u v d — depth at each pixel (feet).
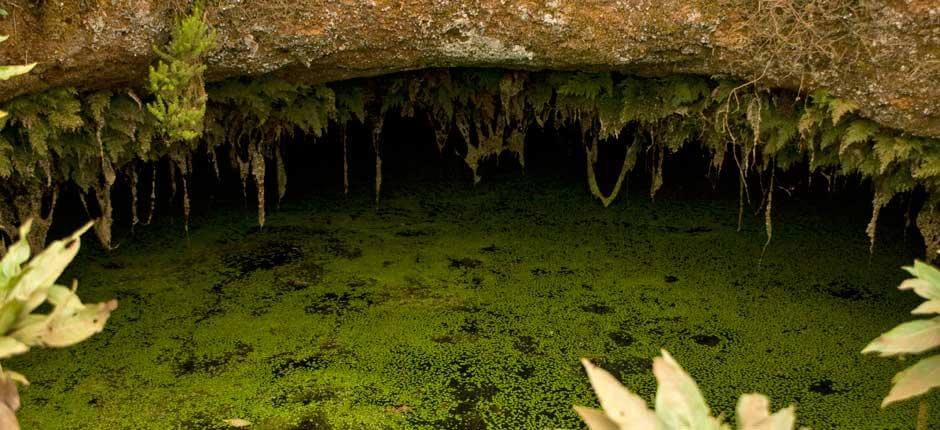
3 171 9.30
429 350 10.56
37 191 10.35
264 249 13.05
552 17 9.50
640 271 12.51
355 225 13.94
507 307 11.56
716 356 10.41
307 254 12.93
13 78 8.46
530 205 14.69
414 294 11.87
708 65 9.80
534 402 9.58
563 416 9.34
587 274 12.44
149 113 9.85
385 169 15.89
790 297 11.71
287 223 13.91
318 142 15.37
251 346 10.58
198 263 12.55
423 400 9.61
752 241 13.30
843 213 13.92
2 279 4.39
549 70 11.25
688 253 13.00
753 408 3.34
